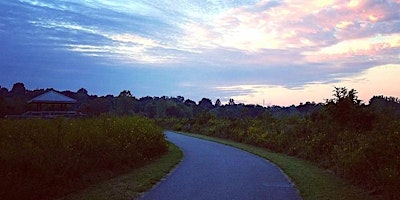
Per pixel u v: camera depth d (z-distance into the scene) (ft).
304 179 43.11
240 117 146.20
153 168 52.49
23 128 43.60
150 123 76.59
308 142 65.87
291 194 34.88
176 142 108.17
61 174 35.35
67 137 42.52
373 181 35.65
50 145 38.52
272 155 71.67
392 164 33.83
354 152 41.22
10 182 29.27
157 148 70.79
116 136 55.11
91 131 48.21
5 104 110.32
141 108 278.46
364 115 57.82
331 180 42.52
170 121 201.87
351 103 60.44
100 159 45.39
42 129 44.88
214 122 153.58
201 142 108.47
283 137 81.00
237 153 76.74
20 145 35.55
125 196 33.60
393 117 53.78
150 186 38.75
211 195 34.22
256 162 61.05
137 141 60.80
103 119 63.62
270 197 33.50
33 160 32.99
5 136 38.93
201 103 326.03
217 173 48.39
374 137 39.45
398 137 36.24
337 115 61.52
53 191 33.58
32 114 107.34
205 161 62.18
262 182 41.52
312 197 33.30
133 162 54.44
